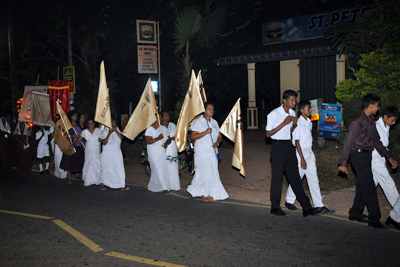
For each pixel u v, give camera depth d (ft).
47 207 24.31
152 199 26.23
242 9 69.92
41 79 77.46
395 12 28.73
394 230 18.34
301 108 21.39
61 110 32.14
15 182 33.53
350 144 18.67
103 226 20.06
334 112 35.42
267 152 39.52
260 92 75.36
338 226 19.15
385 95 28.66
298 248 16.33
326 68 50.19
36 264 15.30
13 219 21.62
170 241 17.60
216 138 25.34
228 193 27.86
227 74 73.15
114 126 29.50
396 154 29.58
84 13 67.05
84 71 71.10
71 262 15.43
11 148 39.68
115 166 29.27
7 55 77.20
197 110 25.03
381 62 29.27
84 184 31.37
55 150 35.45
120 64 70.38
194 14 47.73
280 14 73.00
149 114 27.43
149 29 45.24
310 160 21.17
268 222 20.16
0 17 70.23
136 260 15.49
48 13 66.64
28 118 42.29
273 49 52.85
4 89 77.46
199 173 25.11
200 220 20.81
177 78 65.77
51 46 74.18
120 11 67.21
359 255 15.42
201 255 15.87
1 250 16.85
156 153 27.66
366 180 18.65
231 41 73.10
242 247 16.63
